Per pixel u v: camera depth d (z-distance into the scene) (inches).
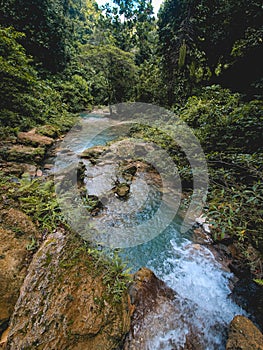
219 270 75.9
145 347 50.5
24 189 85.2
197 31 220.4
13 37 223.1
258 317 59.2
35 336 42.1
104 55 487.5
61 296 49.3
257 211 71.6
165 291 66.1
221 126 129.2
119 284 56.6
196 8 211.8
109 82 502.9
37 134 188.1
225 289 69.2
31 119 212.1
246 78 197.0
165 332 54.6
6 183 89.2
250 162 88.4
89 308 48.5
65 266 56.5
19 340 41.6
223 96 178.1
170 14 253.4
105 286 55.1
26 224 68.5
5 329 44.6
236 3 180.5
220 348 53.4
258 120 109.7
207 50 231.8
